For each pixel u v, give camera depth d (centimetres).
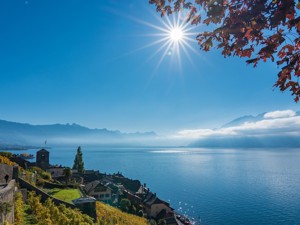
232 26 546
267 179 19688
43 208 3756
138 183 13638
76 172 14075
